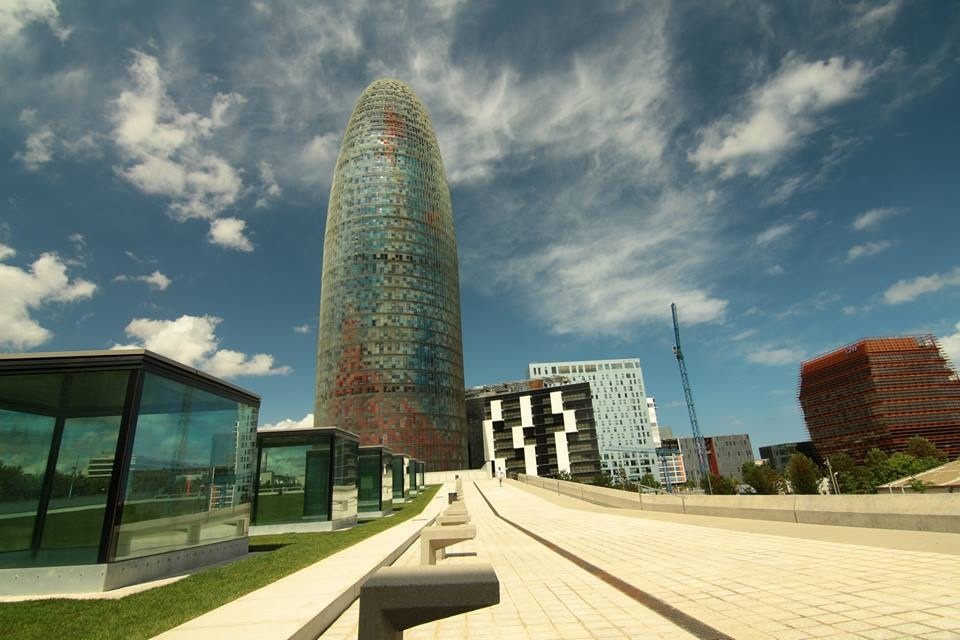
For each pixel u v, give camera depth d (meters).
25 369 11.75
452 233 186.25
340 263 166.25
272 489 24.73
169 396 13.05
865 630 5.73
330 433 25.39
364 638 3.23
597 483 150.25
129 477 11.52
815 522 14.58
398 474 49.91
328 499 24.73
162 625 7.11
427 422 150.62
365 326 155.88
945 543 10.27
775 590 7.84
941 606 6.35
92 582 10.60
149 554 11.99
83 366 11.88
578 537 17.42
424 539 11.03
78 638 6.78
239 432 16.41
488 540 18.61
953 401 193.62
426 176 180.38
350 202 171.75
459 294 182.75
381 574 3.47
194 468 13.93
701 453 188.62
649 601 7.83
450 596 3.25
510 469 176.12
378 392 149.12
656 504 25.41
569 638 6.27
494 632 6.71
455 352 168.25
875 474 110.88
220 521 14.99
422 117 190.00
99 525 10.97
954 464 88.88
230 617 6.82
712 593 7.98
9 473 11.21
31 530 10.89
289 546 16.97
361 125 181.00
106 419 11.63
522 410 179.38
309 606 7.36
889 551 10.11
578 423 171.00
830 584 7.90
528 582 10.07
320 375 160.12
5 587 10.49
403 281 162.62
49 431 11.50
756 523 16.42
